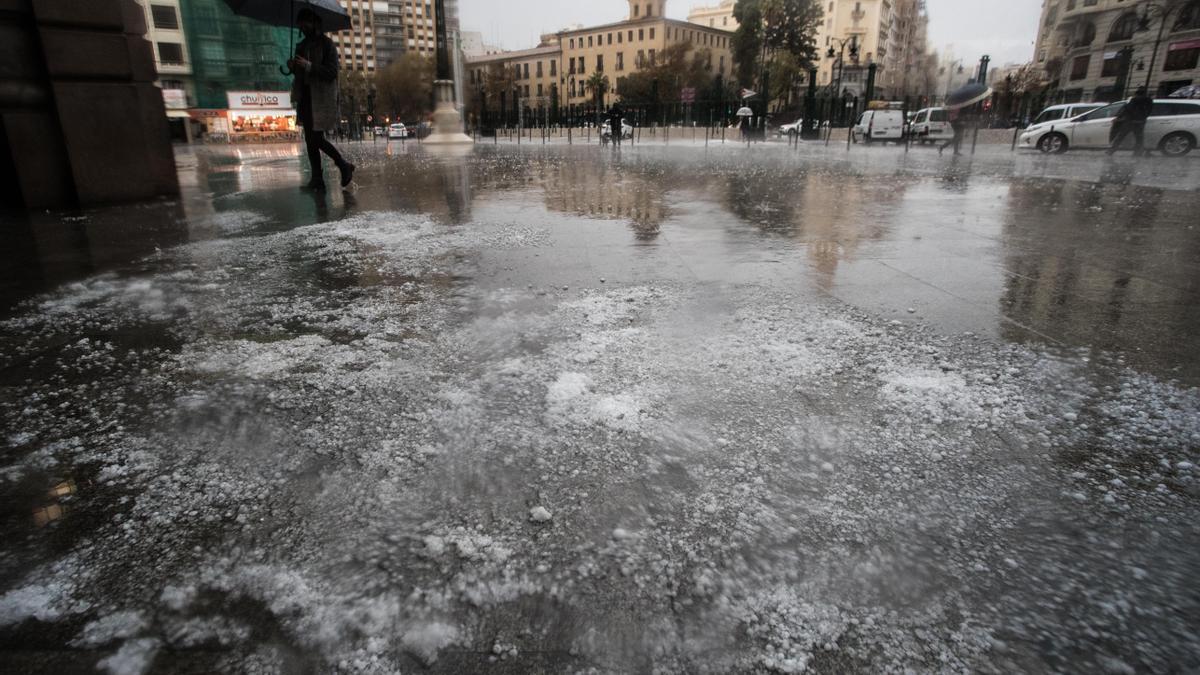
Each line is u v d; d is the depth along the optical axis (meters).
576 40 106.88
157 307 2.75
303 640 0.98
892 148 25.95
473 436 1.61
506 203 6.35
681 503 1.33
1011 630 1.00
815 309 2.71
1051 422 1.69
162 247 4.05
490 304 2.78
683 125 42.09
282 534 1.23
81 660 0.94
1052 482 1.41
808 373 2.02
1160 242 4.13
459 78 26.08
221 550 1.19
